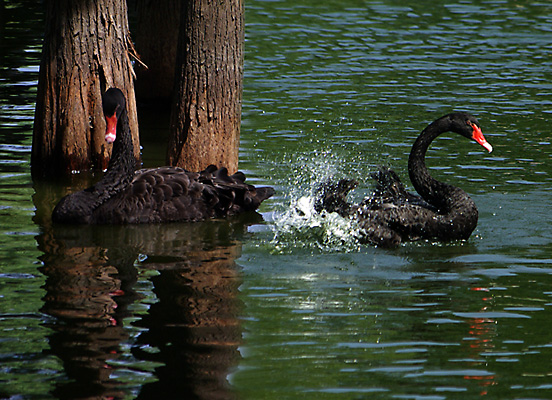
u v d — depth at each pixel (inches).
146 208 474.3
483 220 484.1
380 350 320.2
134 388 286.4
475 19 1155.3
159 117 728.3
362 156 606.5
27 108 710.5
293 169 577.6
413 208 456.1
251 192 502.6
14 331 326.3
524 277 400.5
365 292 379.2
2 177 552.7
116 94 473.1
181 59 524.4
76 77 557.0
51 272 391.2
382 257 429.7
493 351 320.8
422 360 313.1
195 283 383.9
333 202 467.2
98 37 556.4
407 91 801.6
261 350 317.1
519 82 842.2
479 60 934.4
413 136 658.2
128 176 479.2
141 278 387.9
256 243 446.6
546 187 543.8
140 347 316.8
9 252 417.7
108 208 468.8
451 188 462.6
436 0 1280.8
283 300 367.2
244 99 764.0
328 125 687.1
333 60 925.8
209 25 514.6
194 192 486.6
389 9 1216.2
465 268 413.1
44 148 563.5
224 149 534.6
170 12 742.5
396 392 288.0
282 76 853.2
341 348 321.1
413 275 402.9
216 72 521.3
